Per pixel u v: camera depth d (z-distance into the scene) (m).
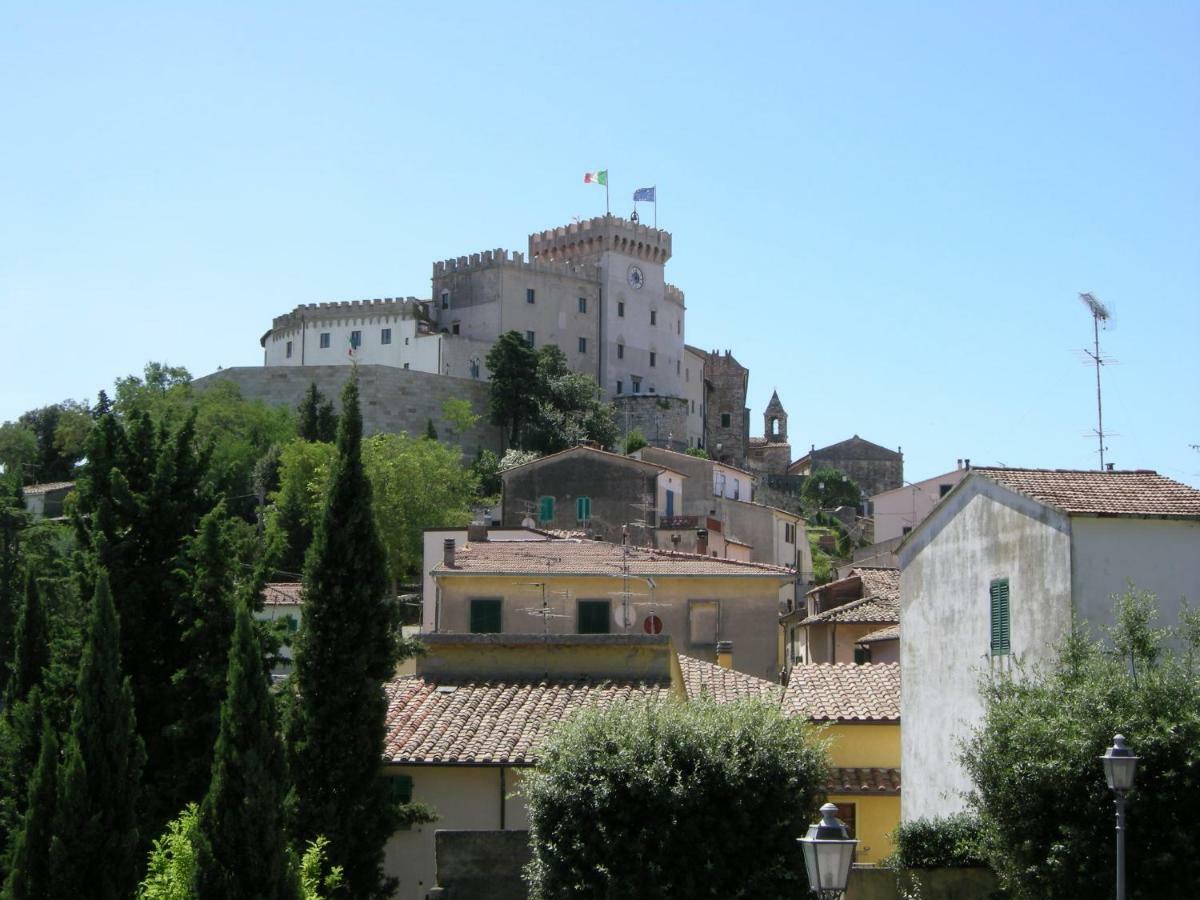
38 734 34.25
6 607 54.81
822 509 171.50
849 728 38.84
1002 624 31.36
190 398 153.50
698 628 56.53
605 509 87.19
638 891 28.19
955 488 33.94
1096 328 37.88
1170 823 24.17
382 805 32.84
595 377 184.88
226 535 36.78
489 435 166.38
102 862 29.52
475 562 57.66
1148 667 25.89
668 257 196.50
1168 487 31.44
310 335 180.50
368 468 113.50
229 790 27.81
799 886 28.45
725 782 28.62
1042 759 25.02
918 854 28.78
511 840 30.78
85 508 38.16
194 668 35.25
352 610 33.59
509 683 40.31
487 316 178.38
